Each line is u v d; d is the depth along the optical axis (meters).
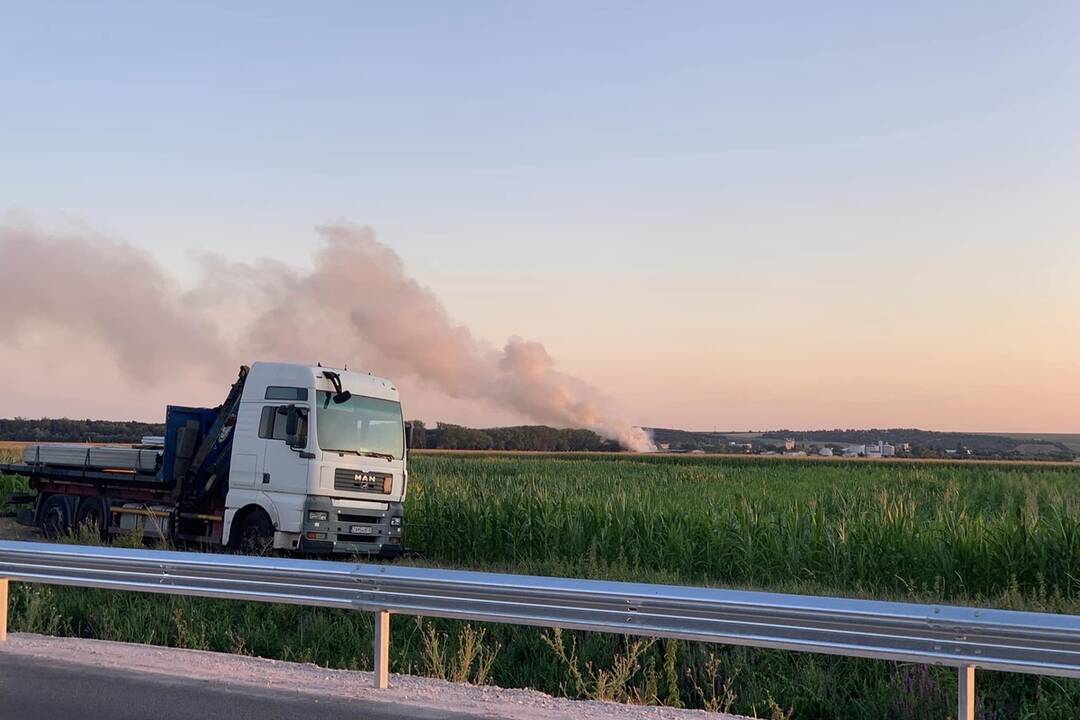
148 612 12.31
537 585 7.94
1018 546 15.83
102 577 9.55
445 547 21.52
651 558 18.44
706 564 18.06
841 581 16.31
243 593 8.93
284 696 7.82
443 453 97.38
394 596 8.38
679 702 9.86
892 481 38.84
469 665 10.14
